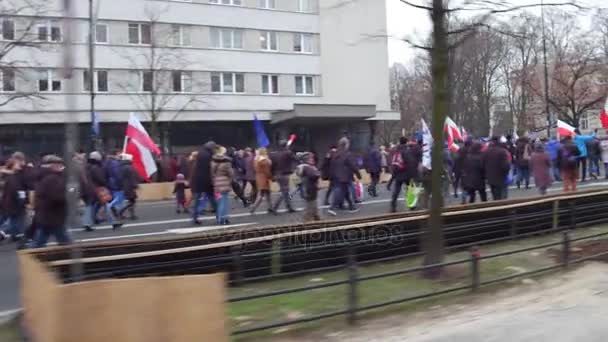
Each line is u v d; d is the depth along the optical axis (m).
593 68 43.66
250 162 18.61
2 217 13.33
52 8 29.52
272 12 45.66
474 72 42.28
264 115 45.00
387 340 5.89
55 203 9.98
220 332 5.24
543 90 46.97
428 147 15.33
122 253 8.30
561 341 5.95
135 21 40.28
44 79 37.38
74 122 5.64
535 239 11.30
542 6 8.41
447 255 9.88
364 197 20.86
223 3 43.78
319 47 47.53
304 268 8.67
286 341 5.84
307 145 47.06
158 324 5.03
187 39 42.38
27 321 6.32
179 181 17.91
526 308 6.99
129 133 19.03
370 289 7.48
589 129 60.97
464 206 11.16
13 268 9.98
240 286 8.05
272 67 45.69
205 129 43.47
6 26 30.11
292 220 14.95
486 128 51.72
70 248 7.89
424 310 6.85
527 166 21.84
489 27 8.46
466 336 6.03
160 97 39.41
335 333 6.09
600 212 12.95
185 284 5.12
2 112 35.22
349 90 48.69
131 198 16.17
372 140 48.16
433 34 8.09
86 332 4.81
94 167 14.59
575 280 8.27
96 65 39.22
